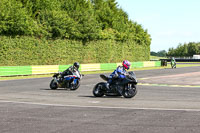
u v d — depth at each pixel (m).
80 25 42.09
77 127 6.41
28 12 37.41
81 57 42.66
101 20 53.22
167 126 6.51
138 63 48.00
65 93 13.64
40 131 6.07
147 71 35.81
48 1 40.28
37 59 35.34
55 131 6.07
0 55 30.70
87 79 22.66
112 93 11.86
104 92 11.99
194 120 7.18
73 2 44.81
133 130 6.13
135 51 56.94
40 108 9.05
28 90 14.95
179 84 18.88
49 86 17.20
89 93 13.66
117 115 7.85
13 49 32.09
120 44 52.19
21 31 32.78
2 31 30.94
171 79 23.08
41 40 35.97
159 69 41.56
